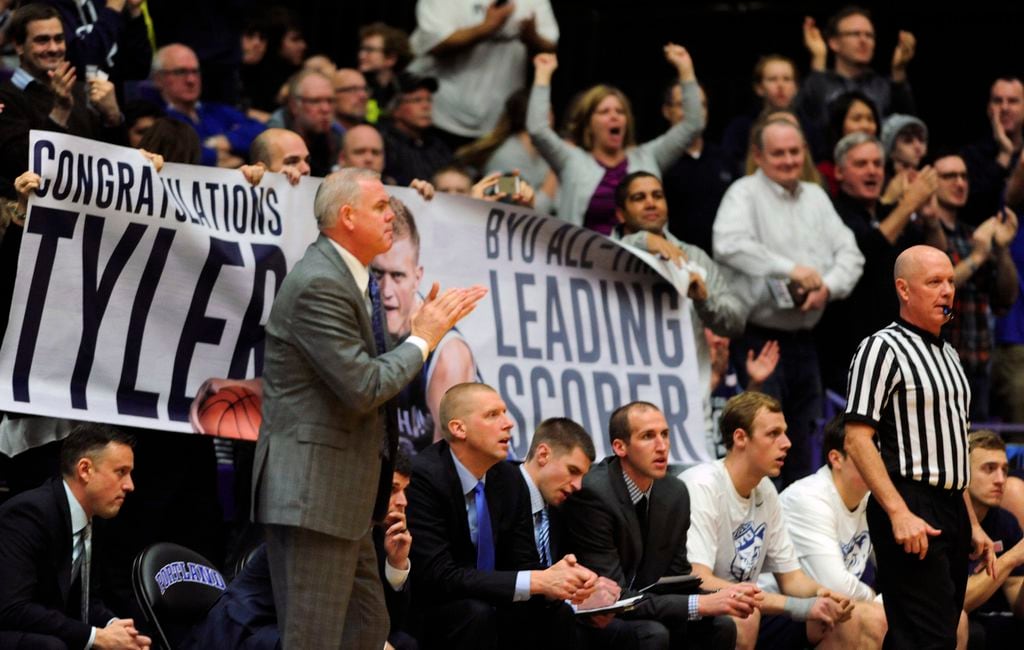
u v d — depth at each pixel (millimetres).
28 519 9125
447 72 16000
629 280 12016
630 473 10523
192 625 9523
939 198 14969
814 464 13094
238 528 11078
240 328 10594
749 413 10875
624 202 12594
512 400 11523
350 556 8438
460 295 8562
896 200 14656
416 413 11273
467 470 9914
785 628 11109
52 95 11008
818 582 11219
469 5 15977
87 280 10062
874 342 9773
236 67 14969
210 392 10469
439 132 15961
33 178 9781
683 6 19438
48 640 8898
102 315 10109
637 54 19406
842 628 10875
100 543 10172
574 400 11695
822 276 13344
